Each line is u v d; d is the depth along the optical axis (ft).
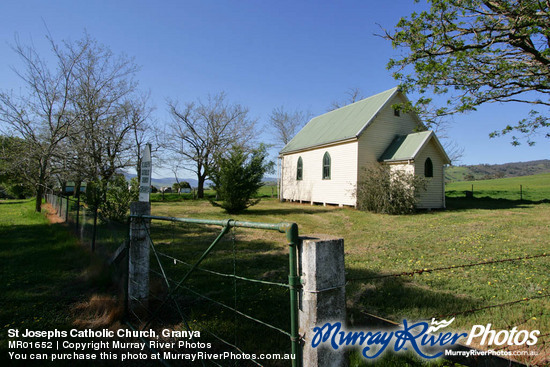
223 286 18.20
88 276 19.27
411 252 26.30
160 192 137.28
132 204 14.78
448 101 25.88
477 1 22.38
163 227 40.55
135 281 14.56
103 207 31.45
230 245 29.58
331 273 6.27
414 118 72.49
